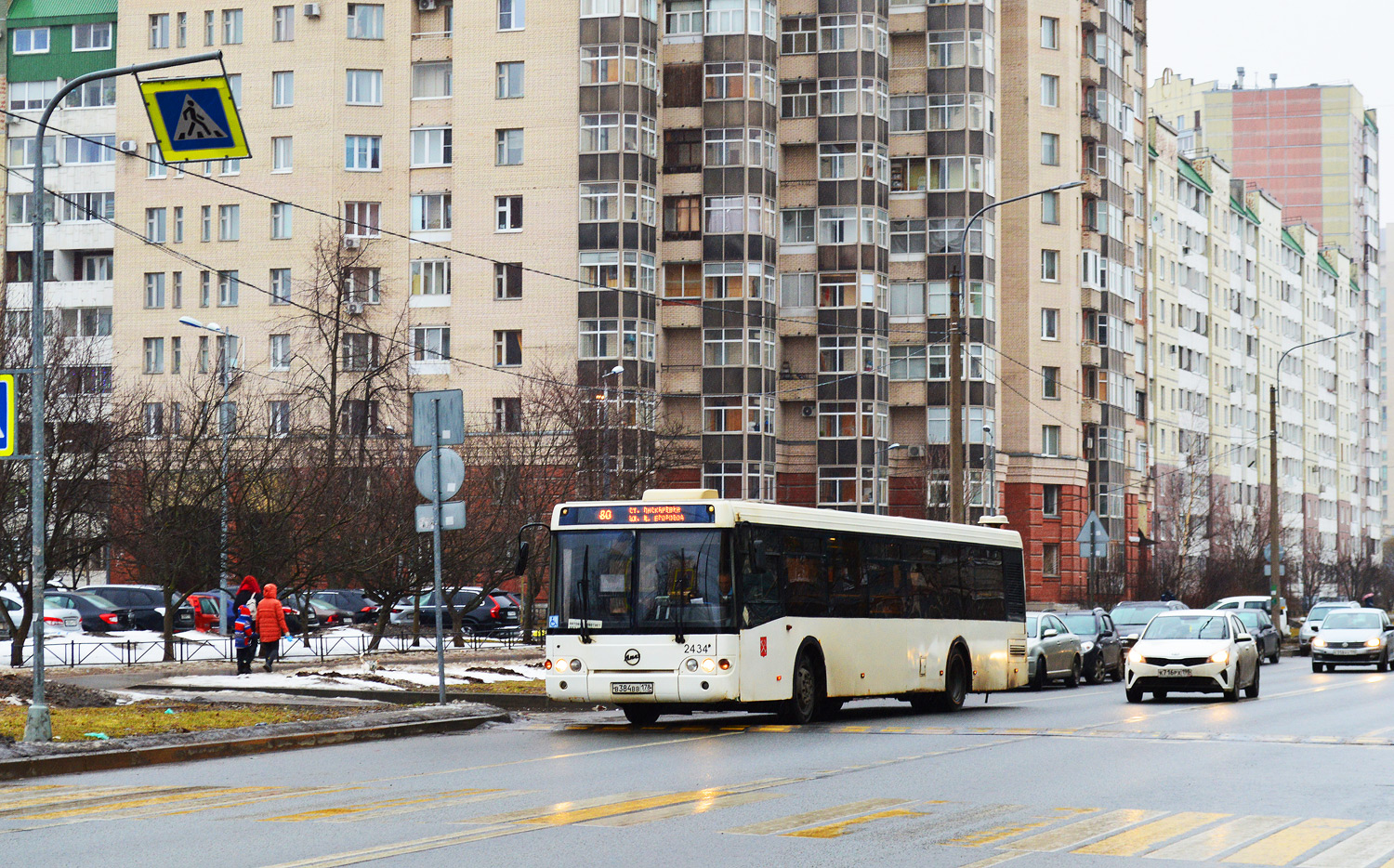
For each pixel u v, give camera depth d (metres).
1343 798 13.37
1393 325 183.62
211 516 36.56
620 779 14.80
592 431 52.59
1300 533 125.12
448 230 70.75
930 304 74.94
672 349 71.25
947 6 75.25
